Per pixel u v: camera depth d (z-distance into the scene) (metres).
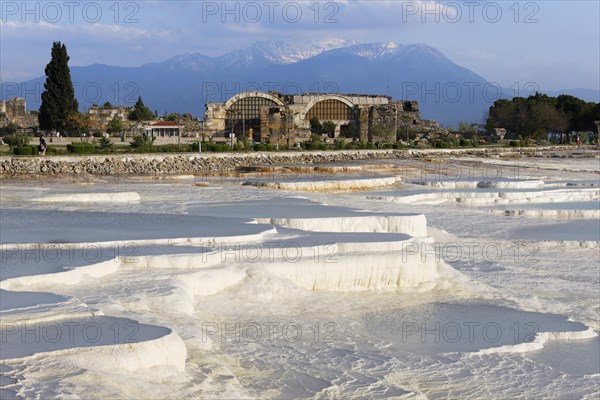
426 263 27.80
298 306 24.00
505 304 26.42
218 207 39.84
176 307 20.58
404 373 19.31
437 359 20.55
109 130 132.00
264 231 30.08
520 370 20.25
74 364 14.84
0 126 138.88
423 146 119.88
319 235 30.31
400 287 27.19
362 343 21.31
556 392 18.86
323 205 41.25
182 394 15.23
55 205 40.12
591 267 35.00
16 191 47.56
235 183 60.56
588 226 46.19
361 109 152.25
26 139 87.31
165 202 42.53
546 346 22.56
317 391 17.47
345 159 93.12
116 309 19.19
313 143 103.00
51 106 120.19
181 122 143.00
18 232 29.66
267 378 18.00
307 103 155.12
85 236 28.59
